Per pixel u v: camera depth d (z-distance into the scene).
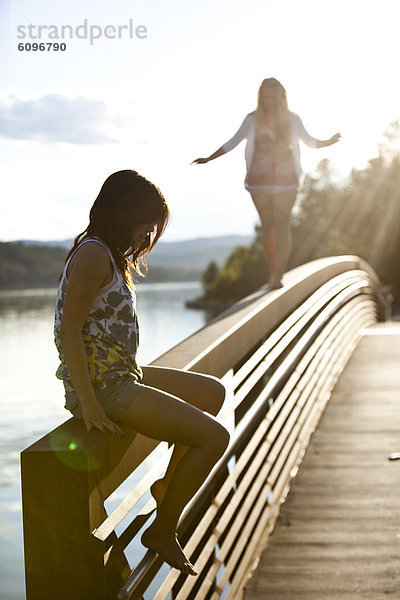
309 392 6.91
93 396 2.39
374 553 4.34
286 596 3.91
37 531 2.19
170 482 2.58
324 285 10.08
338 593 3.90
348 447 6.38
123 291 2.49
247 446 4.52
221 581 3.76
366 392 8.38
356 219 60.62
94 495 2.23
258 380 5.10
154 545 2.62
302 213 66.06
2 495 19.17
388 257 50.78
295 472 5.83
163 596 2.75
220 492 3.81
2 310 121.31
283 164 7.11
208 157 6.79
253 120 7.02
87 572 2.18
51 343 65.38
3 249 154.50
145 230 2.56
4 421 31.56
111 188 2.48
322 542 4.54
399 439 6.51
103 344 2.49
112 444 2.40
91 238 2.45
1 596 12.81
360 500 5.16
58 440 2.29
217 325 4.68
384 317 19.50
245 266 81.12
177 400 2.54
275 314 6.18
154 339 60.19
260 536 4.58
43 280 157.25
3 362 53.88
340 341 10.21
